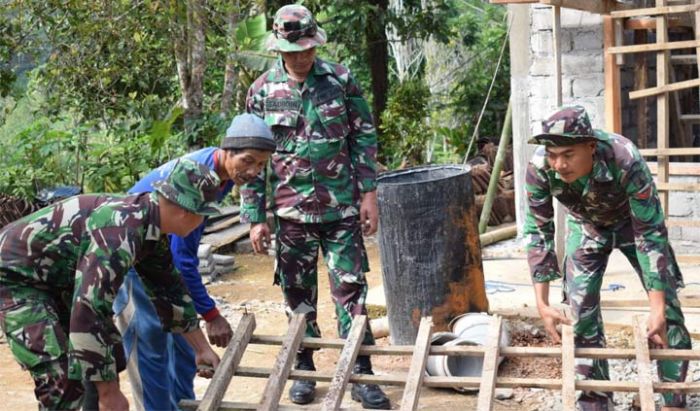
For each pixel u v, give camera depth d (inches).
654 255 167.6
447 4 596.1
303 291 204.2
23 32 420.8
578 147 159.0
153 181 159.3
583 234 181.2
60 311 145.9
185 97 429.7
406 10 583.8
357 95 199.8
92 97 442.6
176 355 179.5
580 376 180.1
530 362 223.5
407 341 233.5
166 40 426.0
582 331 183.3
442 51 767.7
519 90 331.0
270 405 143.0
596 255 181.0
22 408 213.8
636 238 169.3
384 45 574.9
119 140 486.3
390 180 239.6
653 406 141.0
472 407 203.8
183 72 428.1
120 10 410.6
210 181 133.7
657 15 271.9
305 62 193.2
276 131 197.3
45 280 139.9
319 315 278.7
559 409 201.6
